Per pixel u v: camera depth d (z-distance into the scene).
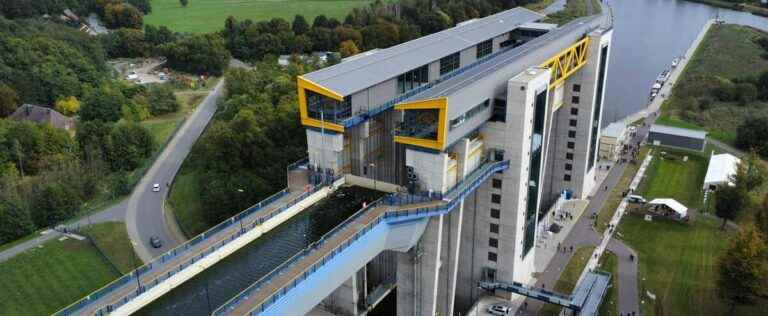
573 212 159.62
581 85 154.25
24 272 134.62
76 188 166.88
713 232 148.62
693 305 122.00
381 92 118.38
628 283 129.12
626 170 184.00
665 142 199.38
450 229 113.75
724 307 121.31
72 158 181.00
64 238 148.12
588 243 145.25
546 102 119.62
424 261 112.00
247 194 147.88
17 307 125.06
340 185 113.38
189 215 159.88
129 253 143.38
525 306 124.12
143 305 78.25
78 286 131.38
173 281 82.44
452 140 101.88
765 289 112.81
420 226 106.56
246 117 160.12
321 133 109.25
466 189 107.50
